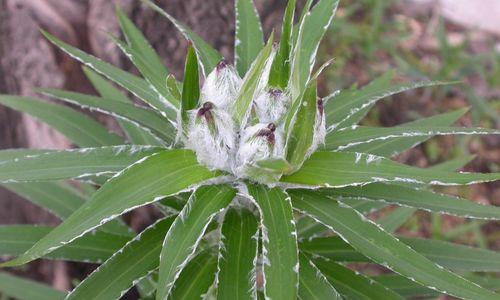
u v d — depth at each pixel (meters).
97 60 0.23
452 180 0.18
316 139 0.19
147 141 0.28
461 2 0.82
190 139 0.19
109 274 0.20
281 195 0.19
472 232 0.58
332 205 0.20
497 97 0.70
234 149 0.19
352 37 0.69
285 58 0.20
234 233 0.21
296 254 0.17
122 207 0.17
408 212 0.34
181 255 0.17
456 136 0.65
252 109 0.20
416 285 0.27
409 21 0.77
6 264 0.17
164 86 0.22
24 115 0.42
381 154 0.25
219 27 0.38
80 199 0.31
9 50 0.40
